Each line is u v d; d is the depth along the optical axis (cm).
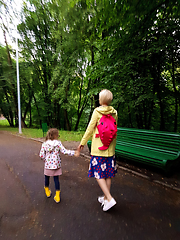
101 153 194
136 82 543
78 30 832
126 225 186
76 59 1002
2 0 1184
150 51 491
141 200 239
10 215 204
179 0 409
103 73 605
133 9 441
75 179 316
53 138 236
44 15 1198
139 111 675
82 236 169
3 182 304
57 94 1162
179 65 579
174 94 593
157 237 168
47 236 169
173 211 213
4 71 1448
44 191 269
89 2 509
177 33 470
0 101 1756
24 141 738
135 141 392
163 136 330
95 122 196
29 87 1594
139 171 342
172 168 316
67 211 213
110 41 565
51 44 1309
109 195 189
